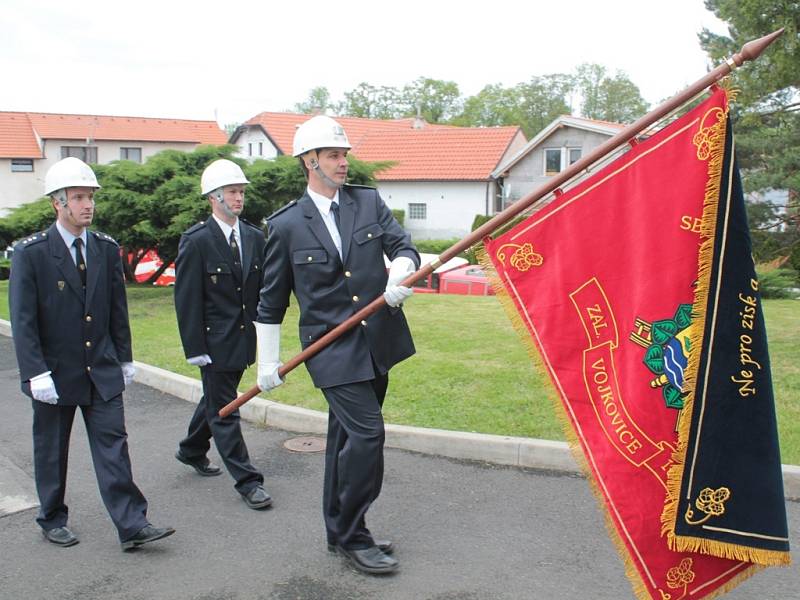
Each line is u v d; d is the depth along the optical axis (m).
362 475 3.81
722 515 3.07
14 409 7.24
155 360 8.51
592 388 3.24
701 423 3.05
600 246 3.22
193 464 5.30
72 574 3.92
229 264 4.79
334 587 3.74
